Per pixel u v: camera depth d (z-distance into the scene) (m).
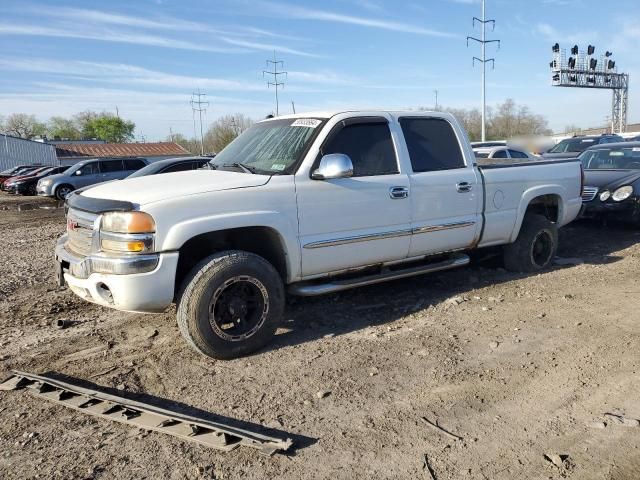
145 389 3.78
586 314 5.04
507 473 2.76
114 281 3.89
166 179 4.60
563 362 4.02
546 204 6.79
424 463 2.86
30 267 8.01
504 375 3.84
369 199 4.86
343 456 2.93
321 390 3.67
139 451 3.02
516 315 5.07
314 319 5.09
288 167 4.56
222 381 3.86
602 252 7.77
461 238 5.65
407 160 5.19
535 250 6.59
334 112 4.98
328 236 4.66
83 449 3.05
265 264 4.30
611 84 45.97
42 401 3.62
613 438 3.04
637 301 5.36
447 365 4.01
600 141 16.25
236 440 3.08
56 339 4.78
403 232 5.11
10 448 3.09
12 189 27.19
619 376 3.77
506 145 17.78
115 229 3.94
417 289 6.00
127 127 101.31
